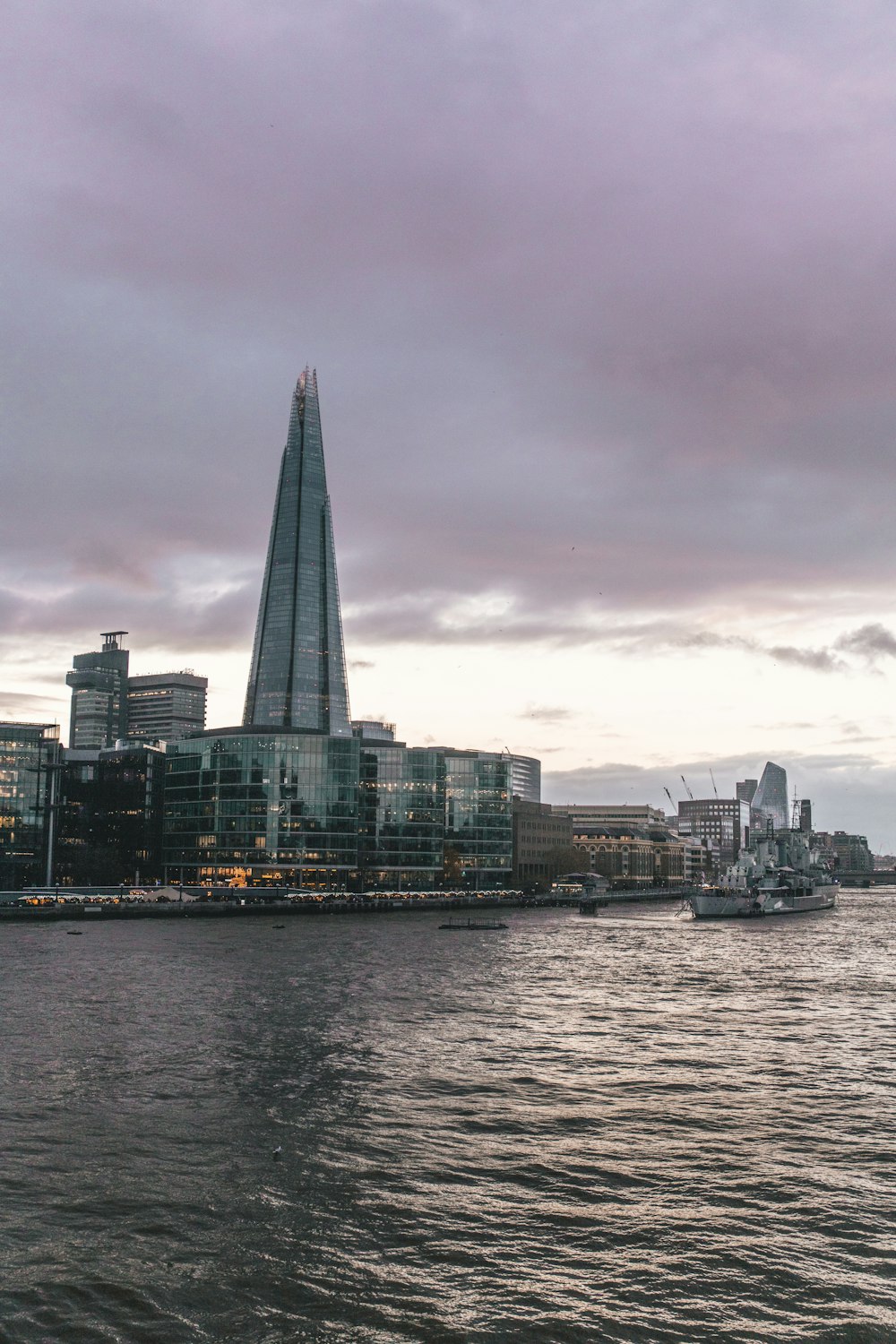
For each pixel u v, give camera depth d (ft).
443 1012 329.93
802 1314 130.82
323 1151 186.29
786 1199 167.32
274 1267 141.49
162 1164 178.70
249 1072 242.17
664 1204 164.55
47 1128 197.06
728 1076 246.68
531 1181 173.78
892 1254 147.54
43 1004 335.88
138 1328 126.21
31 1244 147.23
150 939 607.37
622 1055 268.41
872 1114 214.90
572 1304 132.87
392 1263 143.02
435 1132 198.70
